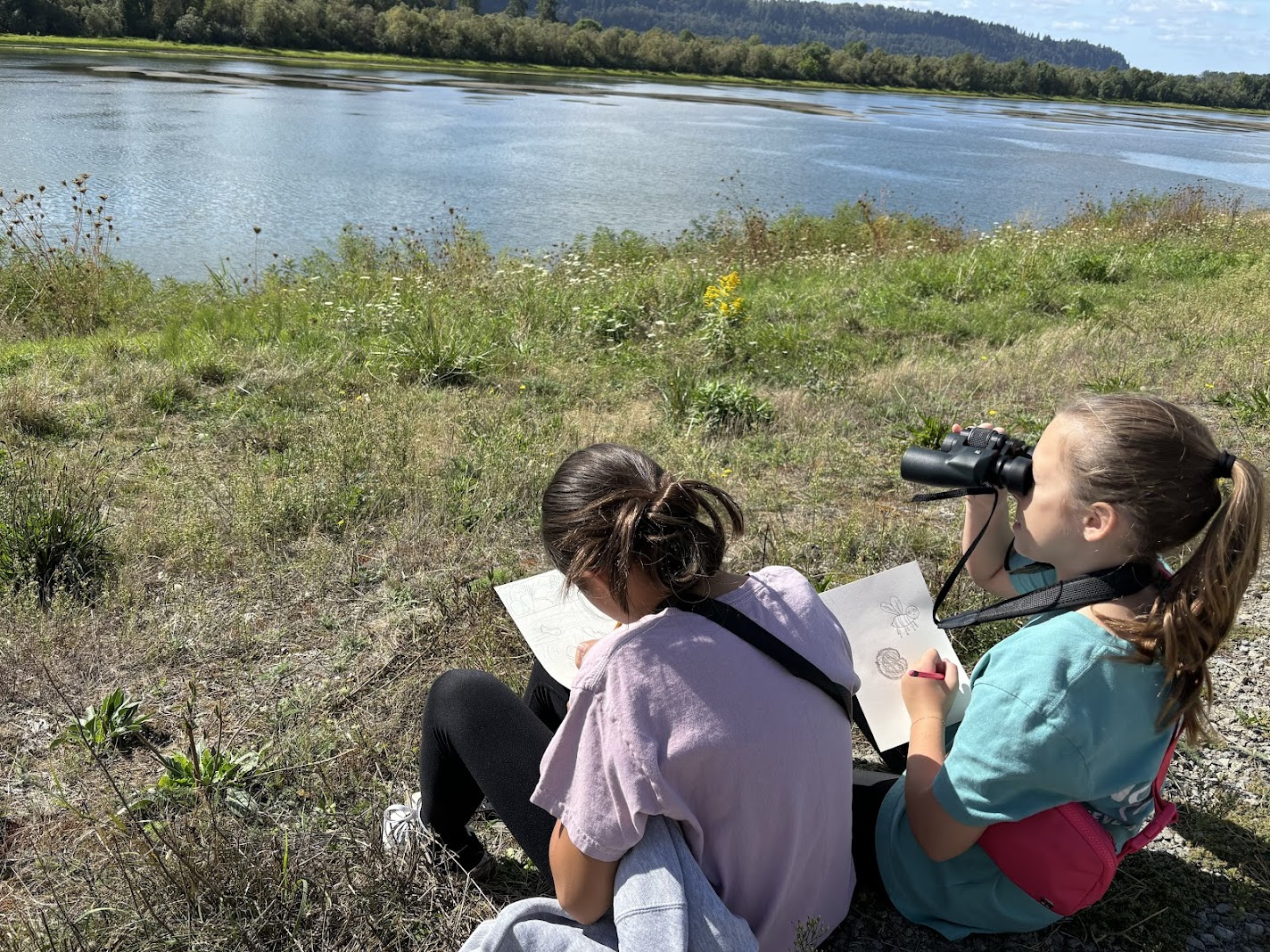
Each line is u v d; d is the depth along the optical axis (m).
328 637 3.19
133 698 2.86
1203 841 2.30
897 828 1.91
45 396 5.30
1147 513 1.50
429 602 3.39
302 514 3.96
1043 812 1.65
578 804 1.46
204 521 3.85
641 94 68.12
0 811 2.42
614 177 25.78
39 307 8.83
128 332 8.30
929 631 2.16
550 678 2.18
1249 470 1.46
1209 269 11.44
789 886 1.59
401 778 2.53
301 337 6.90
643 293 8.66
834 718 1.59
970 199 26.73
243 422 5.17
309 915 2.06
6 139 23.72
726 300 7.47
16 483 4.05
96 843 2.29
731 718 1.45
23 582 3.38
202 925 2.02
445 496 4.17
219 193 19.41
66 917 1.99
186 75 49.81
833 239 15.05
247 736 2.69
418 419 5.19
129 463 4.58
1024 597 1.64
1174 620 1.47
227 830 2.28
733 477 4.59
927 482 1.84
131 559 3.58
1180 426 1.51
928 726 1.82
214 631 3.17
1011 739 1.57
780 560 3.67
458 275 9.38
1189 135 65.88
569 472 1.56
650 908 1.42
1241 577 1.45
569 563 1.53
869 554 3.76
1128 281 10.74
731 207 22.38
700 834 1.48
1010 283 10.08
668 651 1.46
